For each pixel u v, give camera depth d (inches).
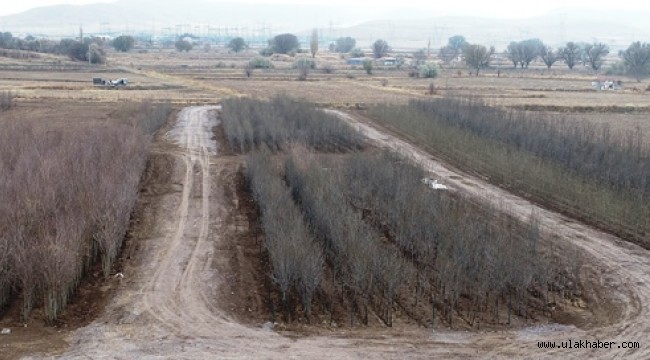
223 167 1444.4
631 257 897.5
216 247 910.4
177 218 1049.5
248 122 1768.0
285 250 750.5
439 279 778.2
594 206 1104.2
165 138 1829.5
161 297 735.7
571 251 906.7
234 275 807.7
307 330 663.8
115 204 881.5
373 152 1646.2
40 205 867.4
